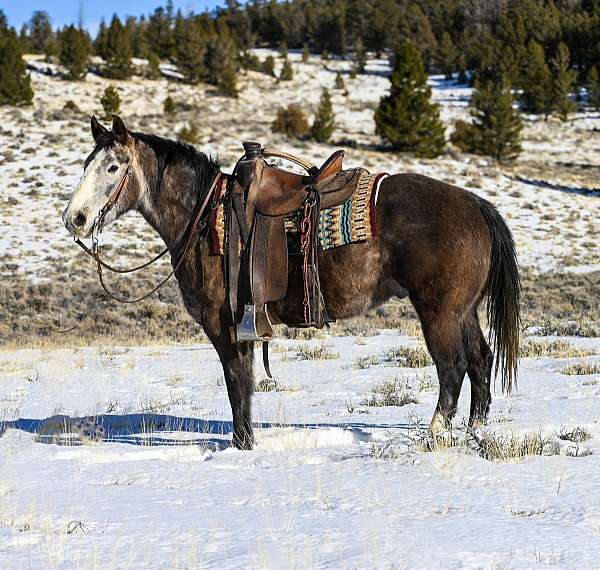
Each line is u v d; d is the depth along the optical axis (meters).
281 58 125.44
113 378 14.09
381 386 11.66
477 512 4.97
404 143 57.25
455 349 6.93
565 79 86.25
